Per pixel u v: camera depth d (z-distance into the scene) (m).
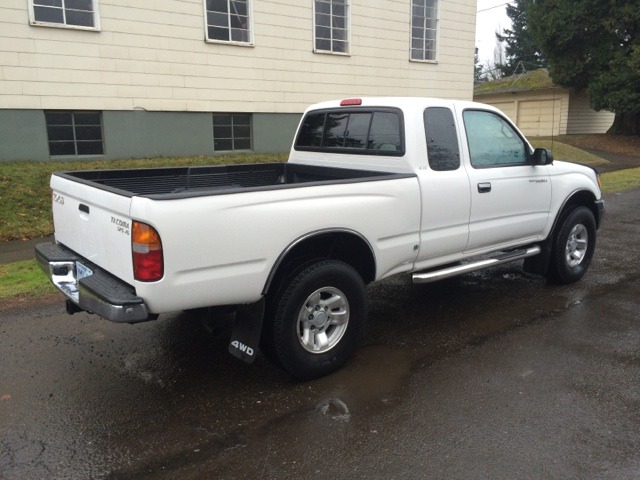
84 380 3.85
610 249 7.46
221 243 3.25
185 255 3.14
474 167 4.75
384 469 2.87
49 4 10.07
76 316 4.99
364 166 4.79
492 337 4.57
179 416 3.40
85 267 3.70
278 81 13.23
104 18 10.60
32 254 7.16
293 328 3.65
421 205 4.29
